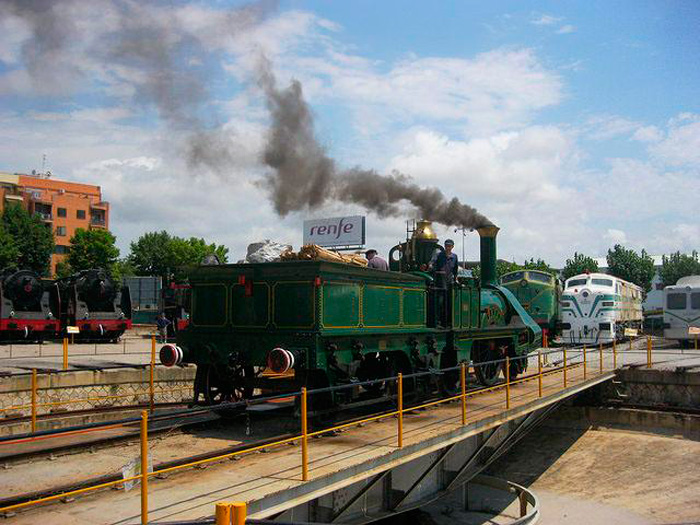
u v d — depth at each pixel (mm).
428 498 10727
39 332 26797
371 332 10812
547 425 19547
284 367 9039
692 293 30562
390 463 8375
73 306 28000
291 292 9906
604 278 32031
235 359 10203
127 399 15594
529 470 17359
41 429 11602
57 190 77125
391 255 15016
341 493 8461
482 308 15500
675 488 14836
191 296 10953
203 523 5047
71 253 64188
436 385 13609
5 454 8719
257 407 12656
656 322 55469
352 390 10469
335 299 10055
